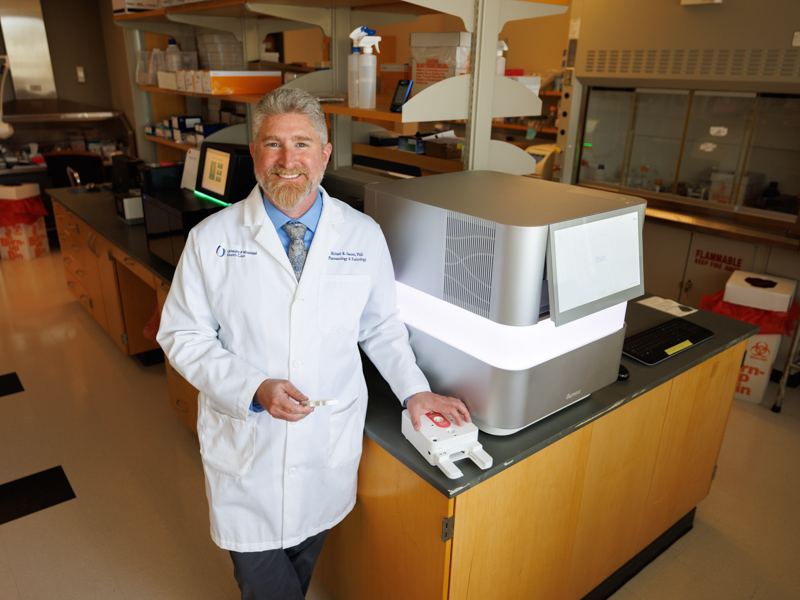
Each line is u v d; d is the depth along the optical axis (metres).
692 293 3.52
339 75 2.56
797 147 2.94
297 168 1.22
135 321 3.24
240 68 3.46
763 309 2.95
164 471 2.49
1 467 2.50
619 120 3.72
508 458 1.28
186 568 2.01
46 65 5.89
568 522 1.58
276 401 1.20
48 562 2.02
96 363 3.38
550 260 1.18
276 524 1.38
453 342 1.39
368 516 1.57
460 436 1.27
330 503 1.45
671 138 3.48
